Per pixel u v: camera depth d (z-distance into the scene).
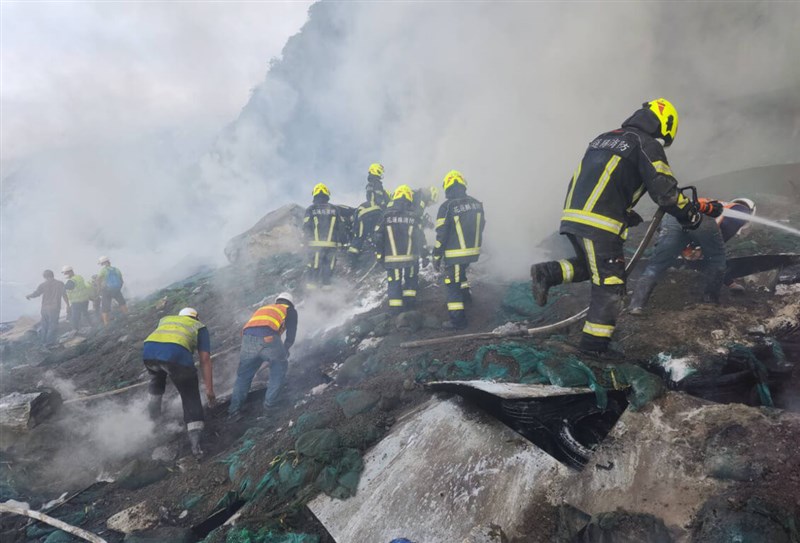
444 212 4.46
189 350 3.83
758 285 3.63
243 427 3.95
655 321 3.33
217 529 2.63
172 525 2.88
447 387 2.97
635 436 2.37
